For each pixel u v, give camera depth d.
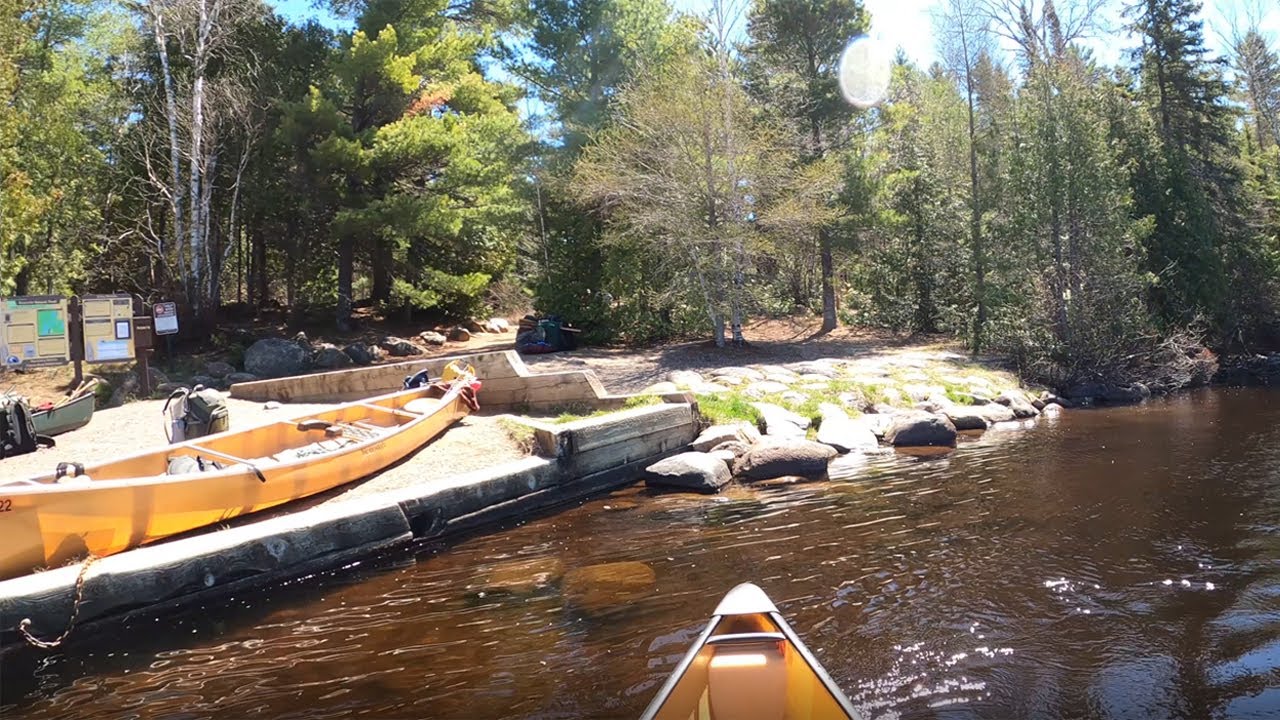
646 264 22.83
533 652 5.71
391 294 27.20
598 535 8.60
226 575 6.88
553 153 23.28
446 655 5.71
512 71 25.48
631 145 19.88
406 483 9.39
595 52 23.12
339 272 24.52
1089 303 20.77
